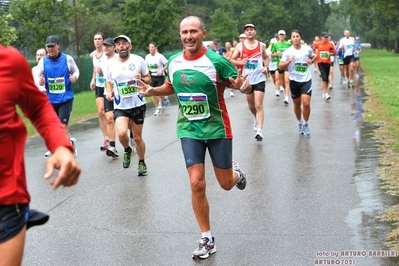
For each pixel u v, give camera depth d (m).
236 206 11.17
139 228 10.13
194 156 8.88
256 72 18.44
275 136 19.11
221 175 9.19
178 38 78.00
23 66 5.00
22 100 5.05
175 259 8.63
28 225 5.20
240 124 22.31
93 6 100.12
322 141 17.70
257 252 8.75
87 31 80.81
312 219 10.17
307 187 12.37
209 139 8.94
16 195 4.96
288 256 8.53
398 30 105.25
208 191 12.39
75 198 12.37
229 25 110.50
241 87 8.98
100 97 18.47
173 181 13.57
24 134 5.12
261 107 18.55
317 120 22.14
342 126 20.36
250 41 18.44
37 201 12.24
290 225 9.91
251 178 13.41
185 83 8.94
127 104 14.34
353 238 9.12
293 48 18.48
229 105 30.03
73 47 73.00
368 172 13.41
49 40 16.30
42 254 9.03
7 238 4.93
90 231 10.07
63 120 16.78
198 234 9.71
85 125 25.03
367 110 24.20
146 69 14.62
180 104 9.08
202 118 8.93
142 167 14.32
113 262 8.61
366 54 116.62
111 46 15.82
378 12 100.69
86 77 49.22
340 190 11.98
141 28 68.88
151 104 33.72
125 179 14.00
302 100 18.55
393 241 8.88
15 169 5.00
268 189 12.34
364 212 10.41
